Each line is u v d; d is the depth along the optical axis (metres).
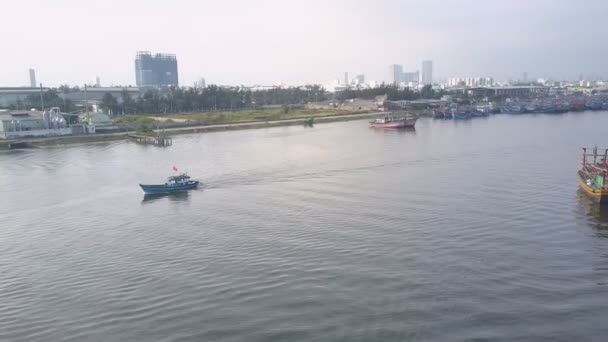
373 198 91.81
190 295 53.59
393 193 95.38
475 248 64.19
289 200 92.81
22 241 75.31
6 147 177.12
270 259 62.69
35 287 57.84
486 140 176.00
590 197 86.88
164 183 112.88
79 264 64.69
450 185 101.06
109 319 49.22
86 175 126.50
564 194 91.19
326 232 72.44
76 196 103.50
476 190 95.81
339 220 78.19
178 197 99.56
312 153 153.38
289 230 74.19
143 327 47.34
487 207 83.12
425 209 82.69
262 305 50.59
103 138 197.38
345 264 60.03
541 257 60.94
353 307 49.47
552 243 65.75
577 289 52.28
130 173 127.56
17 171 134.00
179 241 71.88
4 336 46.94
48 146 182.12
